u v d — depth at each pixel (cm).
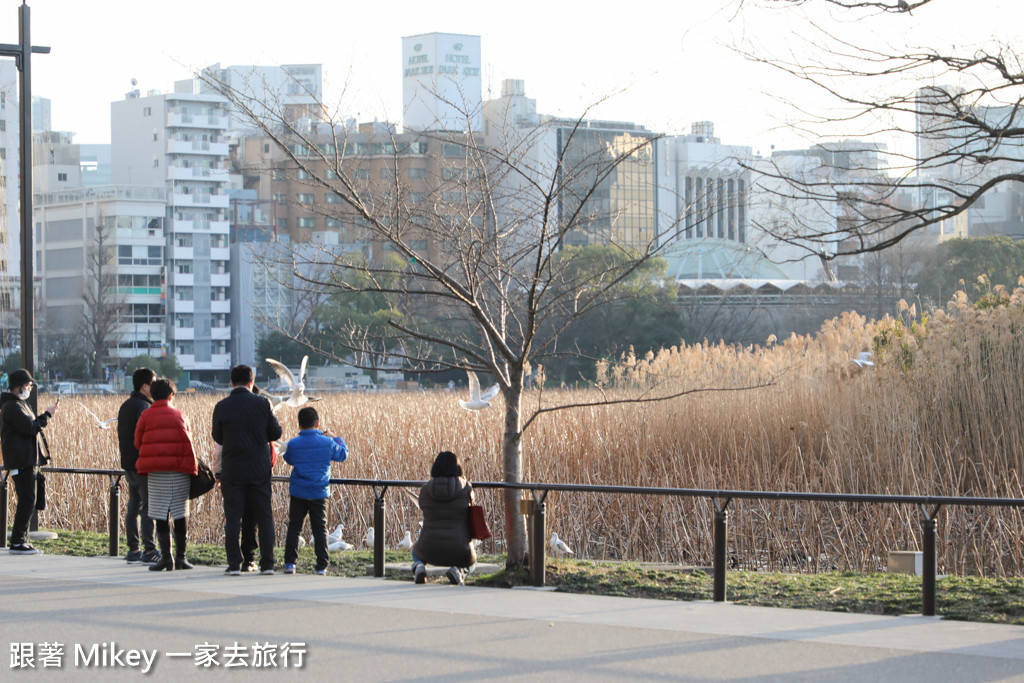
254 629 726
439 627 731
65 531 1366
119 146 9231
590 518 1467
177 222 8469
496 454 1563
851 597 859
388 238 966
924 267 3228
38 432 1144
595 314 4462
